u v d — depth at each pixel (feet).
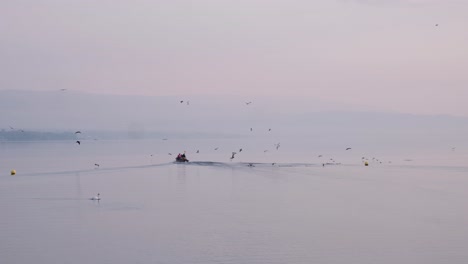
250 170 353.92
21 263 136.05
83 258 139.13
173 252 142.82
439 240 152.87
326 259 135.33
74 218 188.85
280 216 188.14
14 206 215.31
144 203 220.23
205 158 507.71
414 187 262.67
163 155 584.81
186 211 199.72
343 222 177.58
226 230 166.71
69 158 549.95
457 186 265.54
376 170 351.05
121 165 422.82
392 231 163.94
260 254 139.85
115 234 163.94
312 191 249.55
